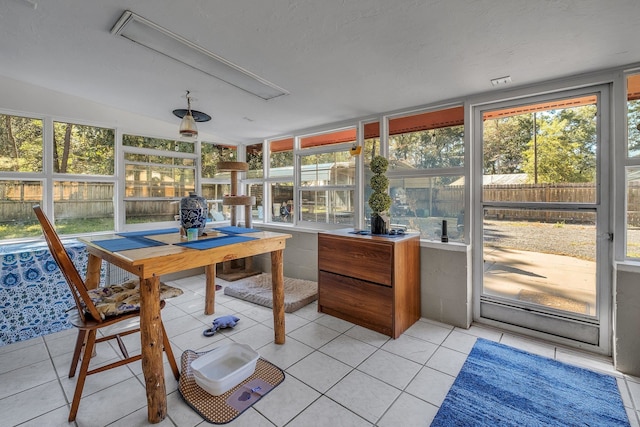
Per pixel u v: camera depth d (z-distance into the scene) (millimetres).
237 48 1862
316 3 1421
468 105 2627
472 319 2729
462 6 1413
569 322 2289
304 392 1771
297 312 2953
